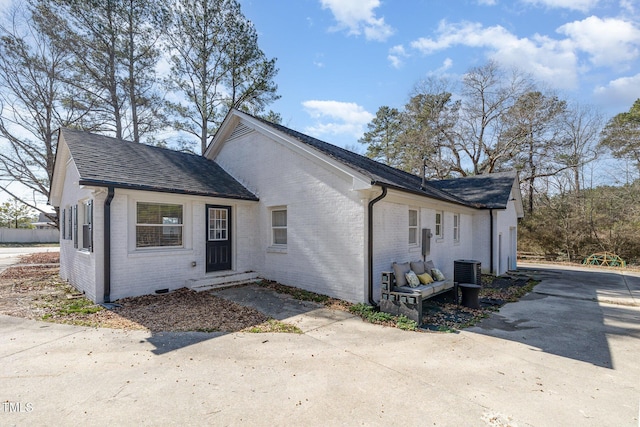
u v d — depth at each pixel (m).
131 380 3.57
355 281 7.05
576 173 22.08
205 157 11.39
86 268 7.45
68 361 4.04
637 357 4.48
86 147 7.73
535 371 3.97
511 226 15.23
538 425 2.83
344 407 3.08
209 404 3.11
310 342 4.84
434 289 6.92
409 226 8.95
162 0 15.22
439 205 10.18
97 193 6.69
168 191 7.46
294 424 2.80
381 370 3.92
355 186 6.73
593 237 18.78
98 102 15.64
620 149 20.73
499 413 3.01
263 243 9.41
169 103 16.77
